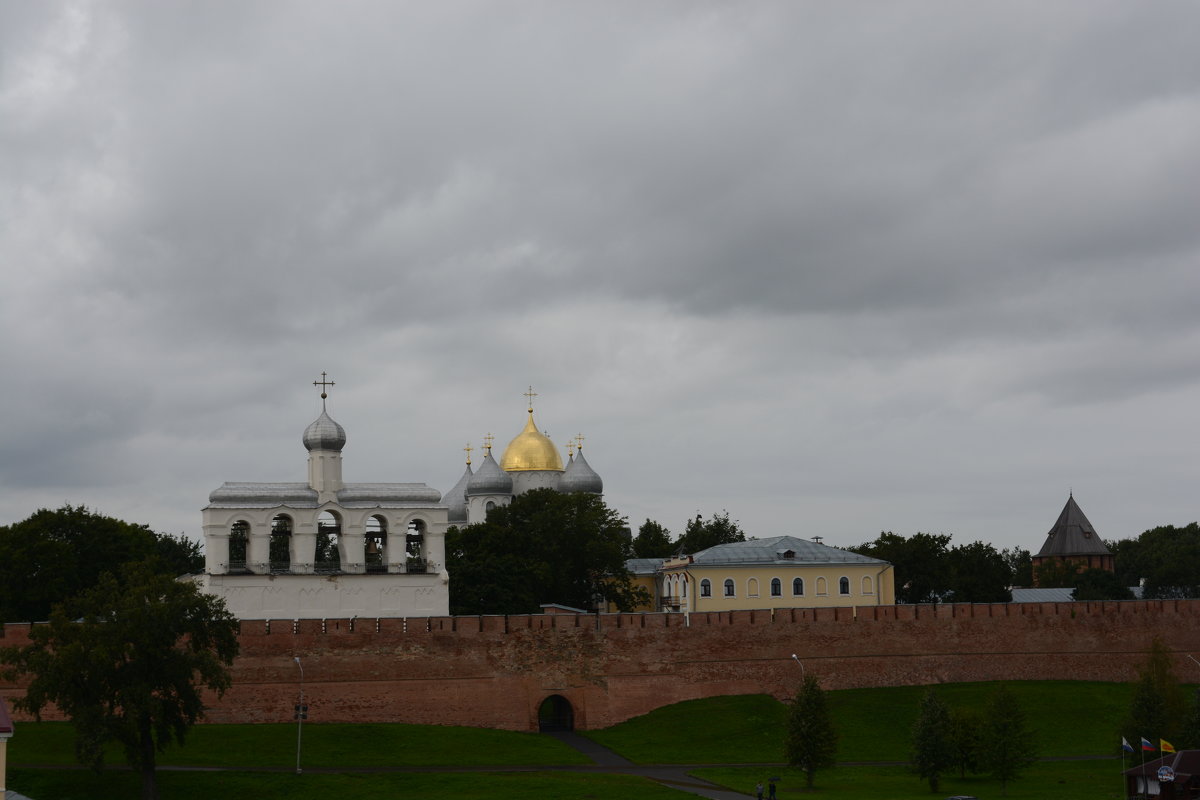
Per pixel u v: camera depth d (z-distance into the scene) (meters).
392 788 82.38
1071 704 105.31
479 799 78.94
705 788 83.88
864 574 144.25
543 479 174.25
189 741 91.56
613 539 144.38
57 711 93.50
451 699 100.94
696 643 106.44
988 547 165.00
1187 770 78.50
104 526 120.81
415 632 101.06
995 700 86.75
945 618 111.00
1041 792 83.19
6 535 114.75
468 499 170.38
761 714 102.25
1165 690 93.44
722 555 143.50
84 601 81.94
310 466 121.12
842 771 91.19
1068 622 113.00
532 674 102.75
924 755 84.69
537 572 130.50
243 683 97.12
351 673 99.25
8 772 82.69
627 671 104.62
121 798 79.88
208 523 116.25
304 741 92.81
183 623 81.75
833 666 108.38
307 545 118.19
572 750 96.38
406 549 124.06
